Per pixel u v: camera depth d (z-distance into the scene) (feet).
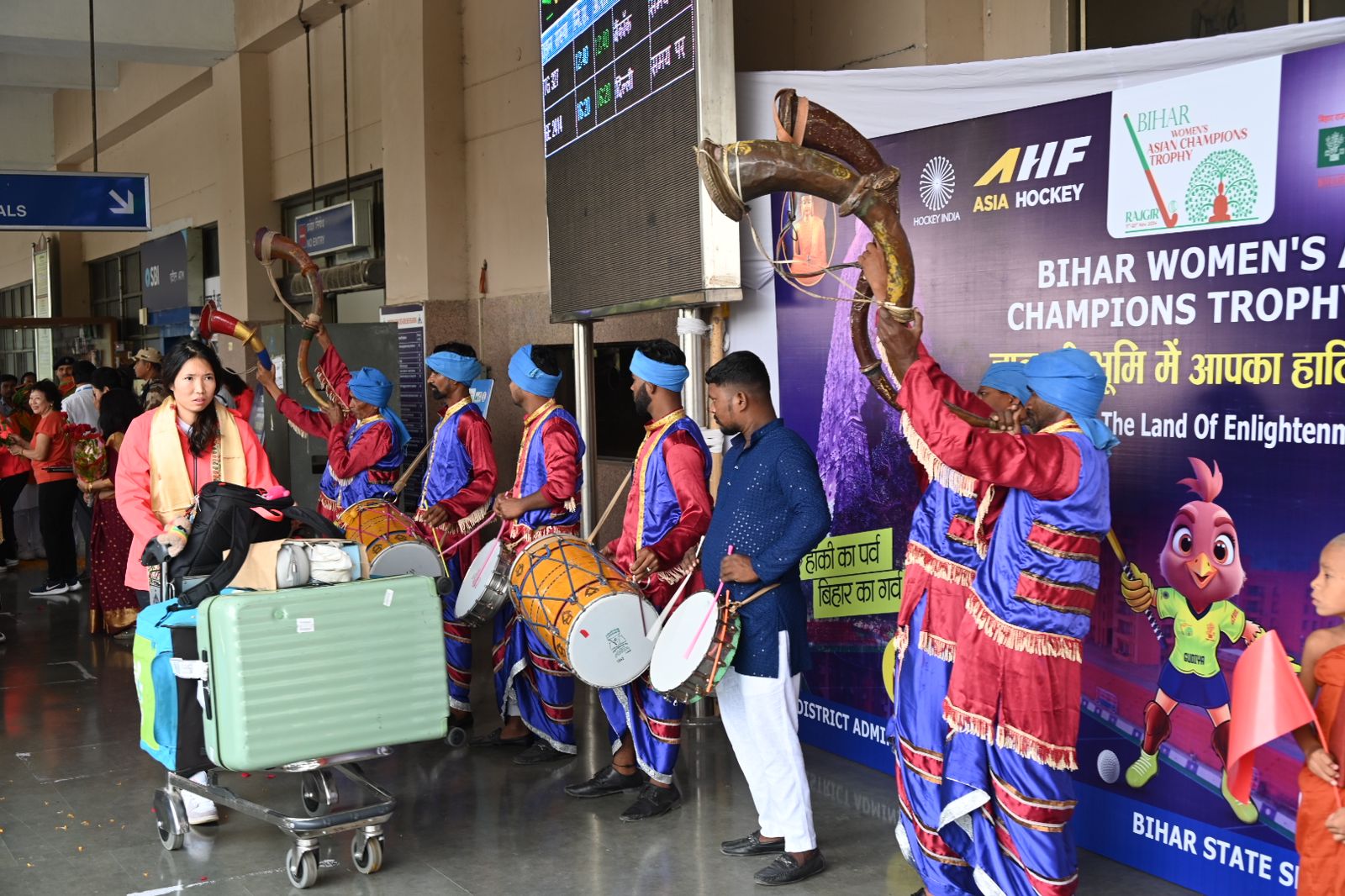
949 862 10.23
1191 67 10.65
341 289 33.47
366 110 32.01
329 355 19.38
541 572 12.84
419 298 27.50
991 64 12.32
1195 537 10.72
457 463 16.51
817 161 9.07
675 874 11.72
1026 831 9.20
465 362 16.58
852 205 9.01
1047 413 9.44
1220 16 13.28
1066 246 11.76
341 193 34.09
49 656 21.59
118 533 22.86
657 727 13.12
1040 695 9.13
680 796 13.75
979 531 9.73
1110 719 11.53
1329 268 9.73
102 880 11.80
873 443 14.17
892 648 14.12
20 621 24.59
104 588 22.93
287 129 36.63
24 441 29.40
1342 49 9.61
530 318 25.07
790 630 11.37
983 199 12.50
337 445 18.25
